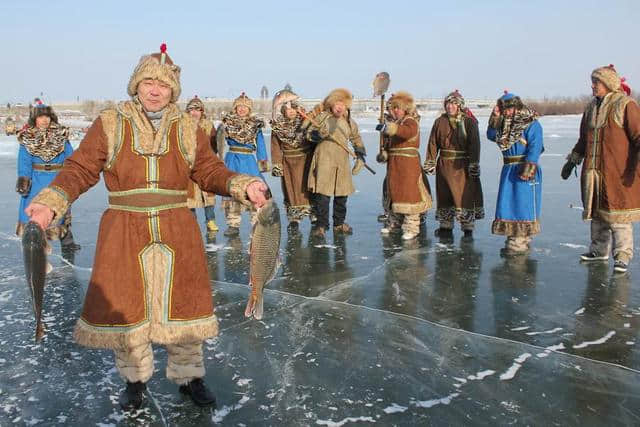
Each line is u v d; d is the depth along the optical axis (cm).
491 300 514
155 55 317
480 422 319
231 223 789
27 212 280
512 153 650
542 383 361
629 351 406
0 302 515
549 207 964
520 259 646
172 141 313
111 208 311
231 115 778
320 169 762
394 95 735
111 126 304
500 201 662
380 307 499
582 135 629
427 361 393
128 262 304
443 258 656
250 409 334
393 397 346
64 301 518
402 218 791
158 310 312
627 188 575
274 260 303
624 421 319
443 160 760
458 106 738
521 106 643
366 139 2838
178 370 330
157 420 323
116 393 353
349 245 726
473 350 410
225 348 415
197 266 319
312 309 494
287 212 838
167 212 312
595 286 548
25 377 372
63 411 332
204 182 330
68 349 415
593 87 598
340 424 319
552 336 433
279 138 812
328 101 769
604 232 624
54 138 678
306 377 371
